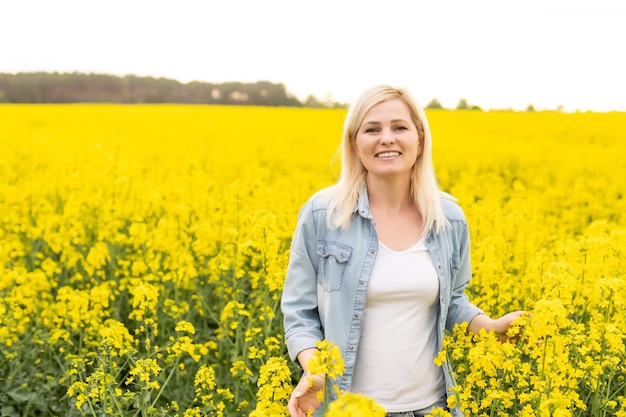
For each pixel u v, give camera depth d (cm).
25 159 1277
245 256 627
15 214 817
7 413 496
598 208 994
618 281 411
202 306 598
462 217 332
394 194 319
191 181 925
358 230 313
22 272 608
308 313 321
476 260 577
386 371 309
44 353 560
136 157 1317
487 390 342
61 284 689
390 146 307
